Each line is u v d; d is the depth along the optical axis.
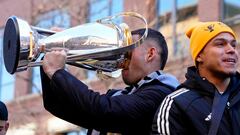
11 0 17.84
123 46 3.74
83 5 13.83
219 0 13.73
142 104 3.69
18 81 18.31
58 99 3.68
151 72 4.00
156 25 14.08
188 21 14.19
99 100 3.60
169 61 13.33
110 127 3.70
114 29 3.78
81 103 3.57
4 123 5.18
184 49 13.63
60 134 15.98
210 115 3.37
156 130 3.44
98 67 3.86
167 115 3.42
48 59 3.62
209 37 3.52
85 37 3.71
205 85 3.44
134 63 3.98
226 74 3.48
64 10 13.74
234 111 3.39
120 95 3.72
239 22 13.42
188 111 3.38
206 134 3.34
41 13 14.29
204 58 3.54
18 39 3.50
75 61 3.76
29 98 17.47
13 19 3.56
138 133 3.72
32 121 16.56
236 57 3.52
